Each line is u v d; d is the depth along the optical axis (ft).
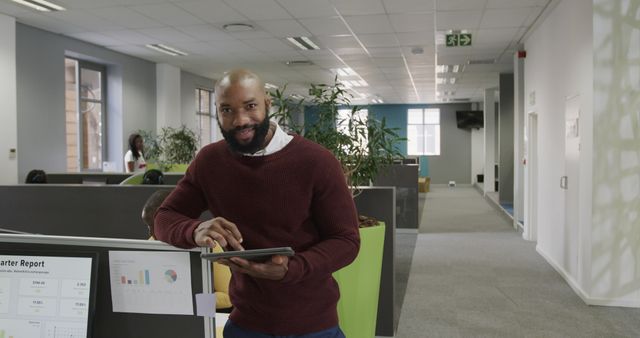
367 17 18.92
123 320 3.88
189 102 32.96
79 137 24.90
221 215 4.14
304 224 4.04
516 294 13.52
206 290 3.73
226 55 26.84
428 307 12.50
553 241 16.69
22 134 20.42
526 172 21.75
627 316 11.61
